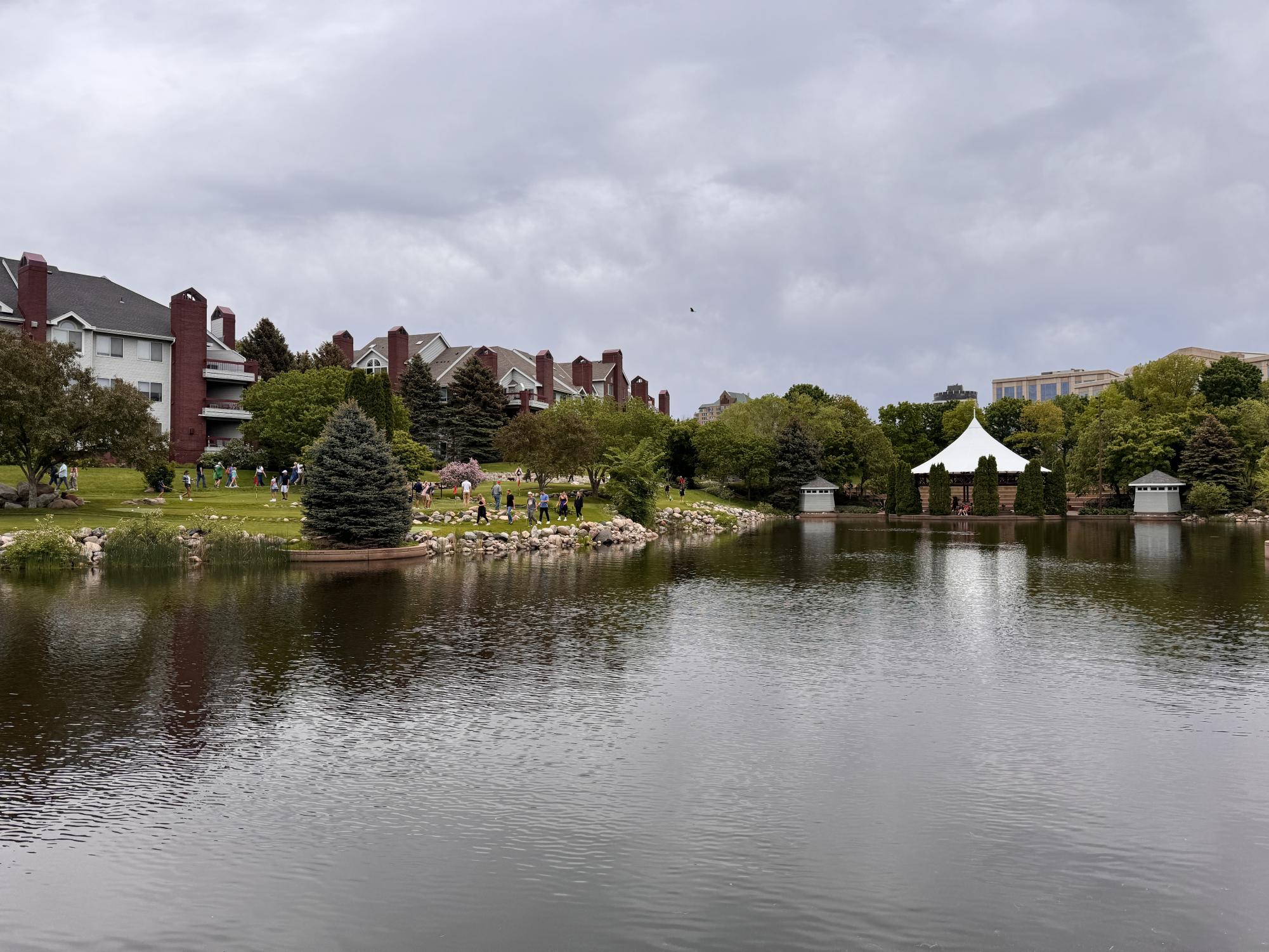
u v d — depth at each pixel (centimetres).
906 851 1067
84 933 891
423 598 3047
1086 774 1311
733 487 11394
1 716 1577
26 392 4788
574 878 999
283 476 7250
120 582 3441
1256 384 12638
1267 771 1323
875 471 11544
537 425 7356
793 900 955
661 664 2025
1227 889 977
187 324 8650
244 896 962
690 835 1106
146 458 5097
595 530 5859
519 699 1712
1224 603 3036
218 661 2008
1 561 3859
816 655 2130
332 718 1578
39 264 7794
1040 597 3175
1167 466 10494
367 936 887
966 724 1559
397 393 10688
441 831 1116
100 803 1198
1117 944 874
